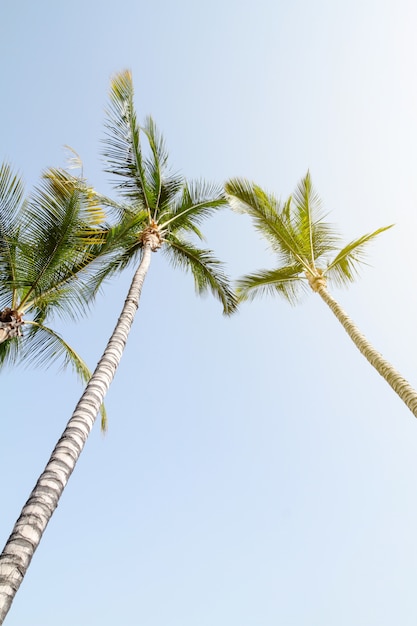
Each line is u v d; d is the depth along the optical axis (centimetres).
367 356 858
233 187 1165
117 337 673
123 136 999
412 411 666
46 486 378
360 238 1109
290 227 1197
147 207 1070
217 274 1124
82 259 865
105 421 1073
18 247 794
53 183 761
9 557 307
